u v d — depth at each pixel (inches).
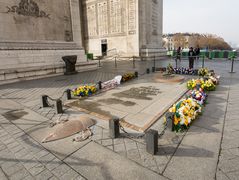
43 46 518.9
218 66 628.7
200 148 131.0
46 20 538.9
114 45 1117.1
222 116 185.3
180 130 156.7
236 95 256.1
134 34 1011.3
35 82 424.2
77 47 620.7
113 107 225.8
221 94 263.1
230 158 119.0
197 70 456.4
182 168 111.3
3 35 448.1
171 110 165.2
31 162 122.7
